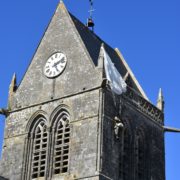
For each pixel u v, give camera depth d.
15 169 85.56
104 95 83.62
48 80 88.88
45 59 90.81
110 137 82.38
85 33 93.25
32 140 86.94
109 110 83.69
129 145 86.94
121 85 86.62
